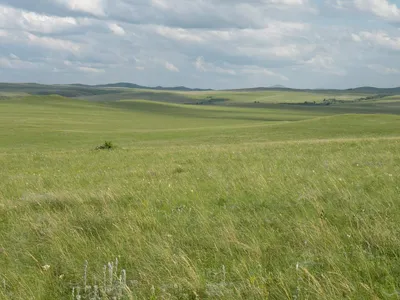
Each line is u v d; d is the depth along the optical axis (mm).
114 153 36875
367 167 15938
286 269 6645
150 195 13242
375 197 10492
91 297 6492
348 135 68562
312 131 77438
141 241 8516
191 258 7586
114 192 13859
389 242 7301
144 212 10766
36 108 171000
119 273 7223
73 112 161875
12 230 10281
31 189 17328
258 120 173250
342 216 9203
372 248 7348
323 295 5566
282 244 7871
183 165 22984
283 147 32219
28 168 28797
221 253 7645
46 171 25656
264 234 8453
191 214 10641
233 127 96125
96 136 78875
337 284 5875
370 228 7988
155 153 34188
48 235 9461
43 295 6672
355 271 6355
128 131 90562
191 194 13000
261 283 6148
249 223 9367
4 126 96062
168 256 7398
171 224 9680
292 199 11188
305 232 8078
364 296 5605
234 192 12680
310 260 6918
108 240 8930
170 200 12391
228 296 5883
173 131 89312
